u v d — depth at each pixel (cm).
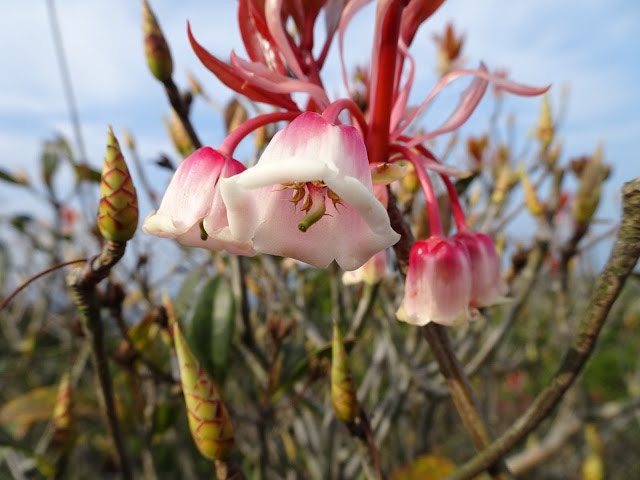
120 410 12
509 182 14
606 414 14
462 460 24
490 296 6
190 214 5
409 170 10
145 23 8
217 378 10
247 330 11
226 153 5
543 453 15
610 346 33
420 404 17
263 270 14
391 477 11
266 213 5
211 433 6
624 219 5
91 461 23
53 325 23
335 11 7
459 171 7
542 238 12
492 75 7
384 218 5
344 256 5
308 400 13
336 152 5
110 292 9
